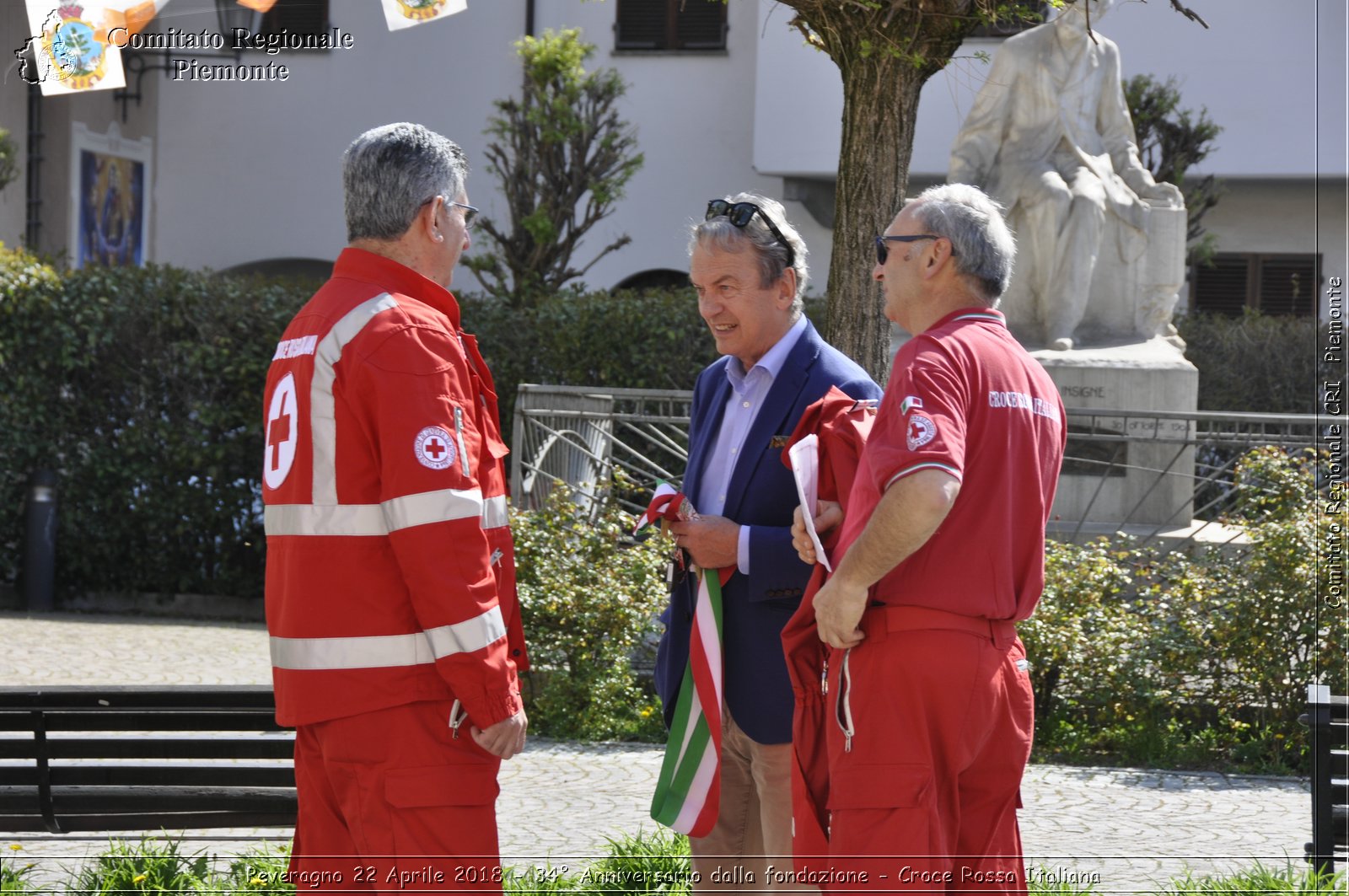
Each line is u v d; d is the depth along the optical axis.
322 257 22.58
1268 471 8.72
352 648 3.31
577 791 6.70
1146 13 18.95
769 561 3.83
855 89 7.06
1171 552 9.19
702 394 4.34
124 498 13.87
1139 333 12.37
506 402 14.87
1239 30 18.78
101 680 9.70
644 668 8.90
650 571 8.62
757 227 3.95
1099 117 12.76
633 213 21.64
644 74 21.56
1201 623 8.03
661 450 14.57
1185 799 6.69
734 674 3.98
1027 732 3.43
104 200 21.77
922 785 3.25
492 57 21.92
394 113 22.19
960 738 3.28
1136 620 8.17
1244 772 7.35
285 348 3.51
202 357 13.80
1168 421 11.64
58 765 4.95
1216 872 5.30
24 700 4.73
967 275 3.48
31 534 13.52
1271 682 7.80
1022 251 12.22
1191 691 8.01
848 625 3.29
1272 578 7.89
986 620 3.32
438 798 3.32
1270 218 20.59
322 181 22.52
